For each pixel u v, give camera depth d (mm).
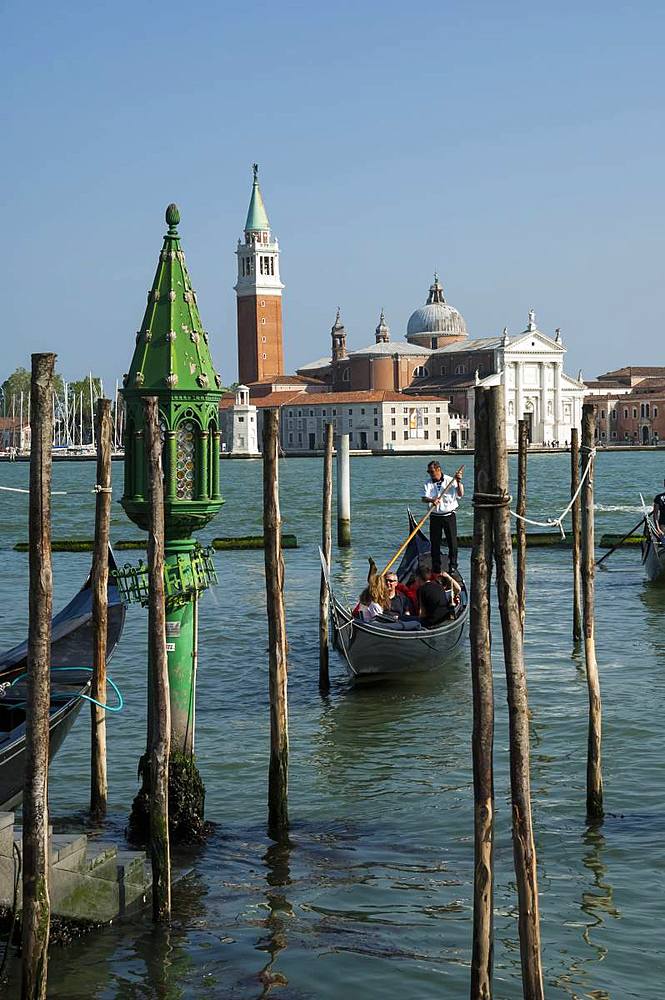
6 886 9648
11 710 13766
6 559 42969
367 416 198625
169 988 9477
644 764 15133
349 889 11297
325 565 20359
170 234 12320
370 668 20234
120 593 12805
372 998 9328
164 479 11961
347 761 15617
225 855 12156
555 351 197000
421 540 26844
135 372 11992
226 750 16141
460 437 199875
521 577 22688
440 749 16156
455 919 10672
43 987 8688
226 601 30438
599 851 12141
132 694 19172
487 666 8328
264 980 9602
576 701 18594
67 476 129250
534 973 8266
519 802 8328
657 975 9641
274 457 12922
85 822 13078
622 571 35094
